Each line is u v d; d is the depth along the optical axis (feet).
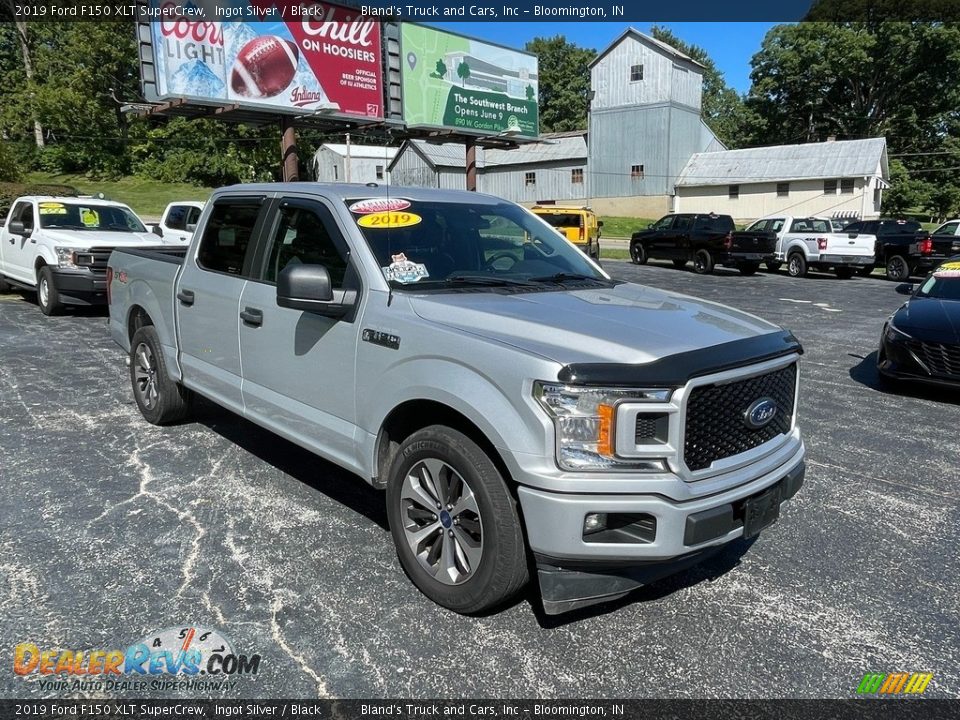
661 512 8.86
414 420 11.30
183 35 52.13
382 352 10.99
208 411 19.99
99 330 32.48
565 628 10.22
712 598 11.19
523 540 9.62
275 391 13.55
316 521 13.33
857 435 19.84
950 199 154.81
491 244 13.62
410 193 13.96
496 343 9.53
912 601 11.21
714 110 276.21
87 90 144.15
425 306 10.88
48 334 31.22
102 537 12.51
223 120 59.93
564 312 10.57
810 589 11.51
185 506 13.84
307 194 13.50
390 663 9.33
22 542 12.24
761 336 10.45
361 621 10.21
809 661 9.64
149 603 10.52
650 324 10.19
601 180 146.72
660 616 10.63
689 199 141.38
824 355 31.73
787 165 132.77
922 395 24.53
